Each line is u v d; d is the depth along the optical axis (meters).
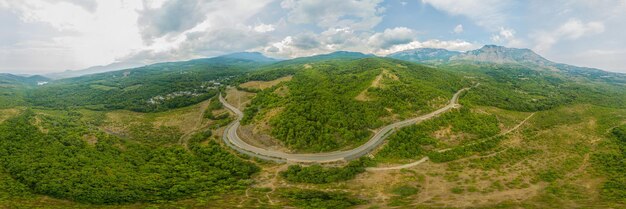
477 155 180.88
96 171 153.50
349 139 188.25
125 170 160.50
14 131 180.62
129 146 194.25
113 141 195.25
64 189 133.00
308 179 154.25
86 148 178.38
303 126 197.75
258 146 196.62
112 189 137.38
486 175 157.50
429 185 146.50
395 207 123.62
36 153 163.00
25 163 151.00
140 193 136.75
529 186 146.12
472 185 146.50
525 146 194.50
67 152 168.88
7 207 113.31
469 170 163.00
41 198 126.75
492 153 184.00
